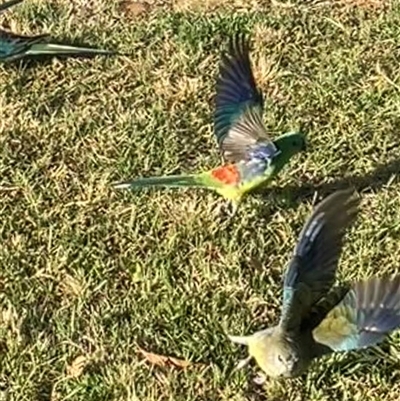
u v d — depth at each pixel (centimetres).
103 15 221
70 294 162
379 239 169
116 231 172
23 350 152
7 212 175
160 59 208
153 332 155
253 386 148
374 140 189
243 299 160
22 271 165
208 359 151
